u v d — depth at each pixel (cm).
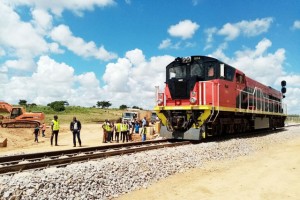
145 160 1023
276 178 899
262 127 2622
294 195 739
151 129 2795
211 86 1672
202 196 746
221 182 875
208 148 1380
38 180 696
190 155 1208
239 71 2038
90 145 2067
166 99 1825
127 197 738
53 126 2031
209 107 1617
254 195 746
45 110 7875
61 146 2022
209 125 1708
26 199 608
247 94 2158
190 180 902
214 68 1725
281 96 3438
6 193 611
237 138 1875
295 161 1143
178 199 725
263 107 2561
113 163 936
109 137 2306
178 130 1728
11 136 2859
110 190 752
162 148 1370
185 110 1709
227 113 1862
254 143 1717
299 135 2477
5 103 3491
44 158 1138
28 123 3466
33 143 2491
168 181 890
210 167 1088
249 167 1080
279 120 3297
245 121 2227
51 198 630
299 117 7075
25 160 1085
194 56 1808
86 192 701
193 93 1675
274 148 1619
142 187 821
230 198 727
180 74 1855
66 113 7725
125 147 1509
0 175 787
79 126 1956
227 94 1805
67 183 707
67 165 942
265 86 2758
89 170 831
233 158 1290
